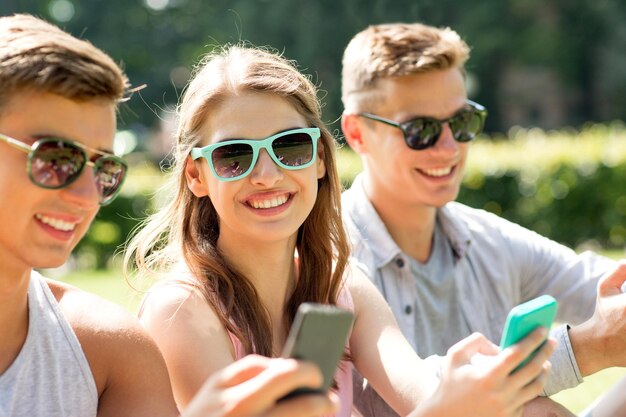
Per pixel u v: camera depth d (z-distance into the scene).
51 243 2.23
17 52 2.16
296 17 35.41
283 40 35.88
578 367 3.05
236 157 2.97
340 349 1.89
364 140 4.20
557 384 3.06
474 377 2.21
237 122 2.99
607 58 38.12
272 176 2.95
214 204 3.04
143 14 37.88
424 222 4.03
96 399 2.48
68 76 2.16
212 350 2.87
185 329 2.88
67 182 2.19
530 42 36.78
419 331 3.92
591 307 4.03
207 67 3.14
